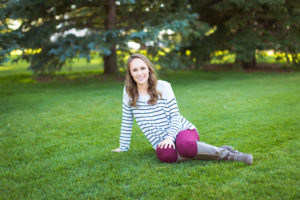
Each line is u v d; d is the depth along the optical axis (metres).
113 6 9.48
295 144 2.82
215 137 3.23
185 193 1.89
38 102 6.12
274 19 11.34
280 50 10.82
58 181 2.20
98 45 8.12
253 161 2.41
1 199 1.94
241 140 3.06
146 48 9.03
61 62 10.12
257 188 1.90
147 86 2.38
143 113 2.42
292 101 5.04
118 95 6.80
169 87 2.42
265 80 8.78
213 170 2.22
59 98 6.58
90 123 4.20
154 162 2.50
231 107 4.86
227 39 11.36
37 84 9.23
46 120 4.45
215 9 10.34
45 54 9.22
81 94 7.14
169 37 9.41
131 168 2.37
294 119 3.80
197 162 2.41
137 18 9.65
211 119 4.10
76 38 8.66
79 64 17.84
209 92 6.80
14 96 7.02
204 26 10.01
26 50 9.37
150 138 2.49
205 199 1.81
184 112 4.68
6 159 2.79
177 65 9.73
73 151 2.95
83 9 9.20
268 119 3.89
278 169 2.19
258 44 10.28
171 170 2.28
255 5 9.59
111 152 2.81
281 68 12.45
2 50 7.26
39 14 8.34
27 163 2.68
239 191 1.89
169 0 8.94
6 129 3.97
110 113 4.84
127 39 8.23
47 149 3.05
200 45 11.24
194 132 2.44
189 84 8.67
